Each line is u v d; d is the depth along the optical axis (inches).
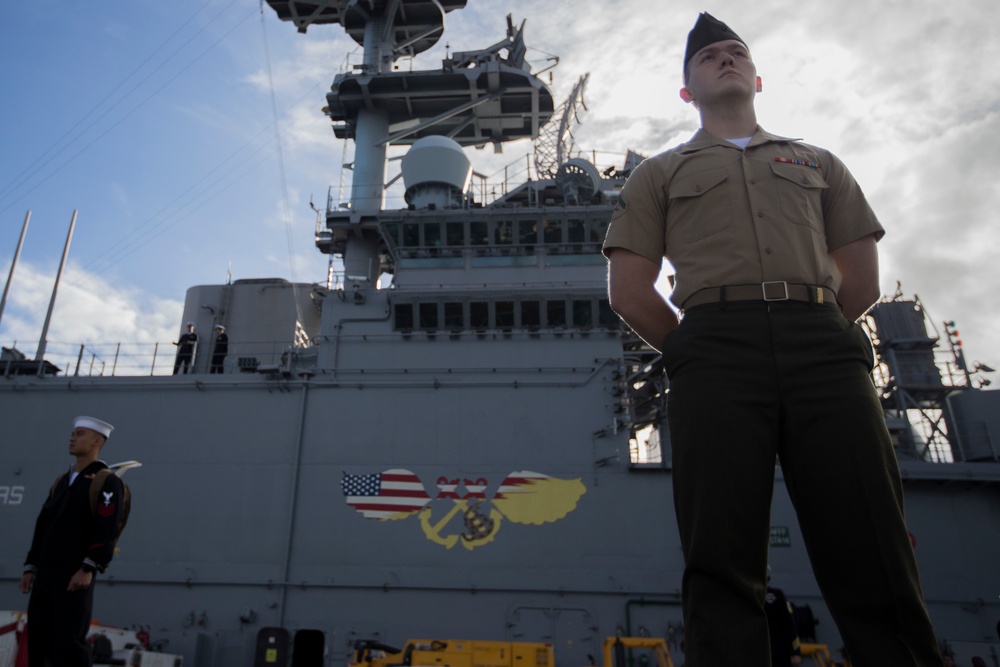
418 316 936.3
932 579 842.2
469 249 999.6
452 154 1086.4
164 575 837.2
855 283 117.1
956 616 823.7
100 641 519.2
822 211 121.3
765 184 112.4
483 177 1108.5
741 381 100.0
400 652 645.9
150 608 822.5
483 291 937.5
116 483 246.2
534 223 1002.1
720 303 104.6
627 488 852.6
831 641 789.2
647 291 113.3
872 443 95.9
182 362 1051.3
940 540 860.6
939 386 973.2
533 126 1249.4
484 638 797.2
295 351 986.1
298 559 839.1
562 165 1053.8
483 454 871.1
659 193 119.1
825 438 96.7
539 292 933.2
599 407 885.2
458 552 834.8
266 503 864.9
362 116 1221.7
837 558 95.5
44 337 970.7
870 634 93.2
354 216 1135.0
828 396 98.3
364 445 884.0
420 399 901.8
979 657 754.8
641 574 816.3
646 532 832.9
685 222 113.8
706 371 101.7
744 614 92.0
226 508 864.9
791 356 100.3
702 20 134.0
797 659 371.2
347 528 849.5
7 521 866.8
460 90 1185.4
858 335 103.6
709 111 128.3
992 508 876.6
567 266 986.7
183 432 903.1
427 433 884.6
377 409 900.0
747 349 101.4
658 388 941.2
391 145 1270.9
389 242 1017.5
